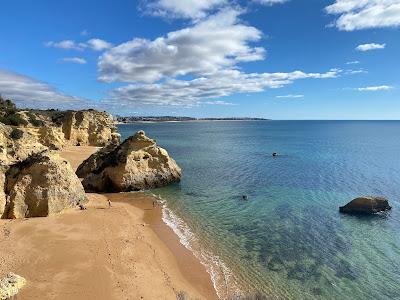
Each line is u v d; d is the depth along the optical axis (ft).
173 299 64.59
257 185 165.37
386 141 450.30
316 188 159.12
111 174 150.71
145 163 157.89
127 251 84.07
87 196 132.57
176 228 104.73
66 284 66.49
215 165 226.38
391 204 130.41
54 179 110.63
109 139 324.60
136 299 63.52
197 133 643.86
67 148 268.82
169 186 161.38
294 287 71.26
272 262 82.38
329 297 67.67
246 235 99.55
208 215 118.21
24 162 112.88
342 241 94.73
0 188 105.40
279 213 120.06
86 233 93.15
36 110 326.24
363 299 67.00
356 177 186.50
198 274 76.07
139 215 116.37
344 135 592.19
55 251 80.59
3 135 146.92
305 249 89.66
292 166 224.53
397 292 69.41
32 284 65.77
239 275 76.07
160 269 76.84
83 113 313.53
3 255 77.36
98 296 63.36
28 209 104.94
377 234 99.60
